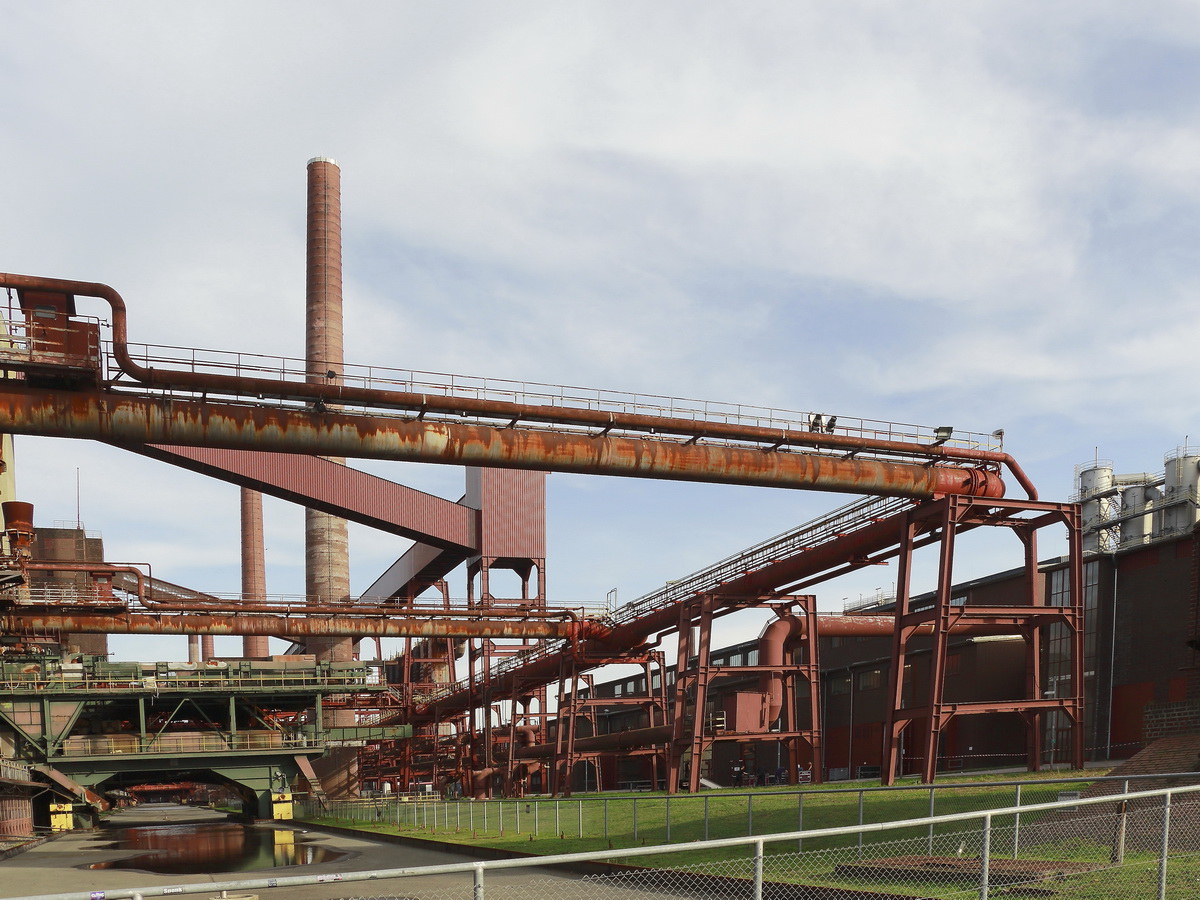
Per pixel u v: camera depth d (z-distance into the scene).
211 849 43.69
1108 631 51.62
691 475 39.03
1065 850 18.47
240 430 33.84
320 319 84.56
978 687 57.97
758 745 78.69
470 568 84.69
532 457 37.09
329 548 88.81
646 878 21.34
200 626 61.09
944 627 38.81
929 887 16.28
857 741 70.12
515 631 64.50
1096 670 51.53
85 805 64.31
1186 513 60.72
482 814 46.97
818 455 40.56
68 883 29.38
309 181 87.00
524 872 26.00
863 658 70.50
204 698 67.12
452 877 24.34
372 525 79.00
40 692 61.56
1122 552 51.38
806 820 28.47
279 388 34.31
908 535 41.44
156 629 60.28
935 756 37.81
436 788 91.50
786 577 47.62
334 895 21.22
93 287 32.75
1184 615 47.00
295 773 67.06
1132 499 65.94
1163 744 27.19
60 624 57.81
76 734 66.56
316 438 34.72
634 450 38.28
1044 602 56.50
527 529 84.19
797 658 78.19
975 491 41.75
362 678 69.94
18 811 56.16
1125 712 50.00
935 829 24.42
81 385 32.31
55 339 31.95
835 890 16.81
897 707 40.16
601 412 38.03
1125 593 51.12
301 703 74.31
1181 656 46.75
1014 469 43.06
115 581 73.94
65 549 100.69
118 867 35.72
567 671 67.06
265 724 69.31
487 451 36.56
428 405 35.94
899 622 40.81
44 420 31.80
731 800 36.78
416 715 89.88
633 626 60.38
